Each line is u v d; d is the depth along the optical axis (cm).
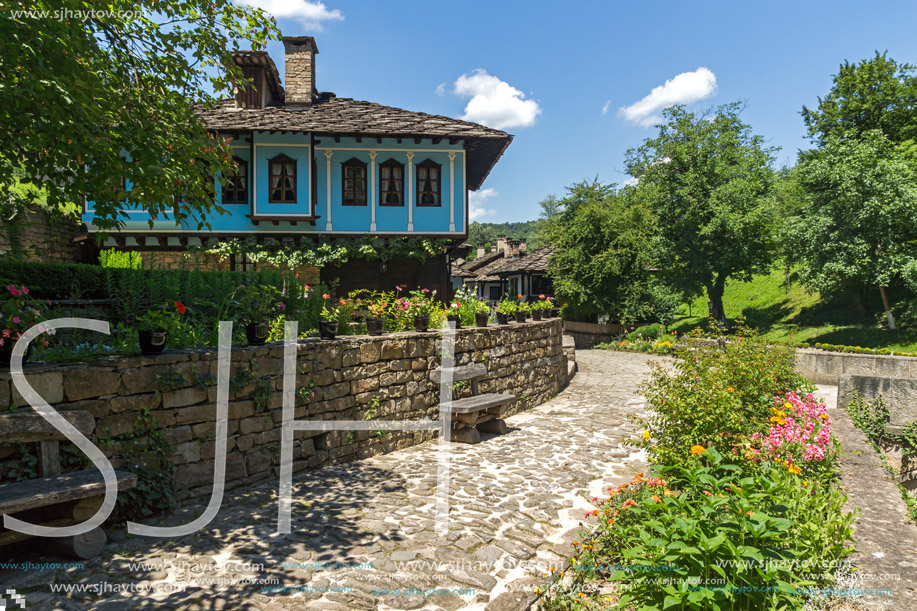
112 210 553
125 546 367
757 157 2903
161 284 771
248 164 1617
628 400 1037
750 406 526
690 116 2789
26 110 455
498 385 862
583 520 434
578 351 2241
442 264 1766
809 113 2773
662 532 284
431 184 1705
